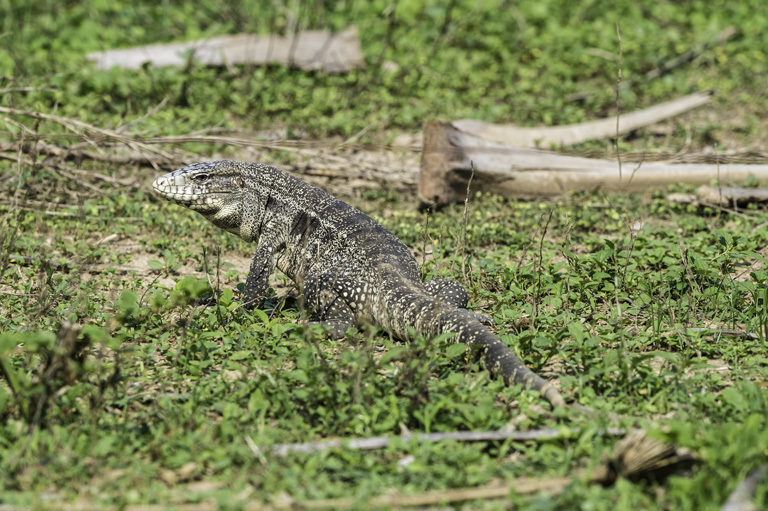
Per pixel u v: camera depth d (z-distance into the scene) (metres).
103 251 13.56
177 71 22.02
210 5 28.38
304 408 8.43
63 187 15.98
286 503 6.75
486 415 7.93
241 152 18.36
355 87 22.67
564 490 6.86
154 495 6.91
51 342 8.05
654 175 16.52
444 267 12.62
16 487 7.06
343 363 8.68
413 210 16.28
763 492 6.49
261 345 9.85
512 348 9.49
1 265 12.36
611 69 25.02
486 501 6.88
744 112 22.09
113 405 8.48
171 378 9.04
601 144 19.05
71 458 7.30
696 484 6.64
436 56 25.31
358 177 17.17
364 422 7.99
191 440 7.57
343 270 11.02
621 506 6.61
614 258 11.68
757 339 10.18
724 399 8.34
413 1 29.09
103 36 25.83
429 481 7.09
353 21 27.56
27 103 19.66
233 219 11.73
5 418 8.09
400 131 20.48
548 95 22.91
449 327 9.64
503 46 26.56
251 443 7.52
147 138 16.19
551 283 11.49
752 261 12.91
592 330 10.66
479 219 15.11
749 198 15.61
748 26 28.14
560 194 16.44
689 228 14.88
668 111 20.47
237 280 12.47
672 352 10.02
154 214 15.08
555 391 8.34
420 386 8.22
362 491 6.89
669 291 11.48
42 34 25.86
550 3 30.08
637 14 29.30
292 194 11.72
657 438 6.85
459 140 16.31
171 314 11.18
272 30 23.72
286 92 21.91
